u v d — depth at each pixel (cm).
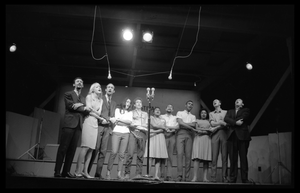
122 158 492
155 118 554
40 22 665
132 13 598
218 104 580
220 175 641
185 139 552
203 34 698
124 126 501
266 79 769
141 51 792
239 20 617
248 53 762
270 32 621
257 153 706
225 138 539
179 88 998
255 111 807
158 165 525
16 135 682
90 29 697
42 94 907
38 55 797
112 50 783
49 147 675
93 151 474
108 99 508
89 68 906
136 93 934
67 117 440
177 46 746
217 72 884
